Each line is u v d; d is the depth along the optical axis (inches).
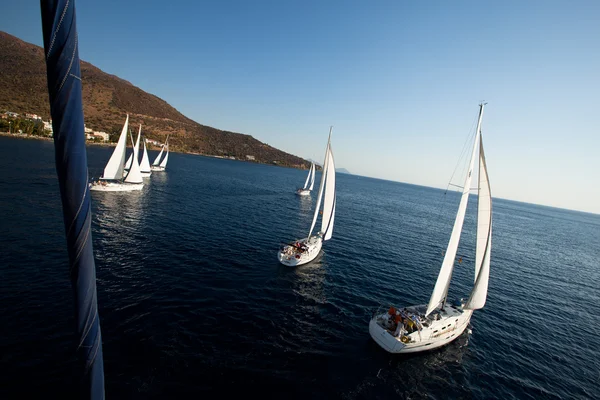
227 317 786.2
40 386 506.9
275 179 5531.5
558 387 729.0
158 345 641.6
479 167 717.9
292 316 842.2
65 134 121.6
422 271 1396.4
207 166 5989.2
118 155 2192.4
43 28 113.9
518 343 899.4
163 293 855.1
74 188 127.1
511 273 1624.0
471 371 732.7
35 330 633.6
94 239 1191.6
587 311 1243.8
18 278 824.9
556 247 2701.8
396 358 726.5
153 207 1879.9
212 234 1488.7
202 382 565.9
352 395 596.7
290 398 564.1
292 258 1176.8
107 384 527.2
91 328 148.7
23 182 1918.1
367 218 2640.3
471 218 3705.7
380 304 995.9
